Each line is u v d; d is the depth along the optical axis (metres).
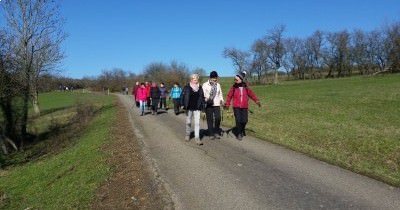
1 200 11.57
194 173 9.48
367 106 24.19
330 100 30.03
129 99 55.84
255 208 7.10
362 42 106.88
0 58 22.19
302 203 7.24
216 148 12.23
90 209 8.05
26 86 24.77
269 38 108.00
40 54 36.97
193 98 12.98
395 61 94.94
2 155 21.47
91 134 19.44
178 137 14.74
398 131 14.66
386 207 6.92
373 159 10.76
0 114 23.45
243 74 13.59
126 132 17.31
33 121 31.11
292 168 9.59
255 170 9.52
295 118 20.41
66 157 14.71
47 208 9.30
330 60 112.50
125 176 9.80
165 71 84.88
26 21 31.27
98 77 123.25
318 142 13.35
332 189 7.93
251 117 21.86
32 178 13.38
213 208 7.22
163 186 8.60
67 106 54.03
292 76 117.25
